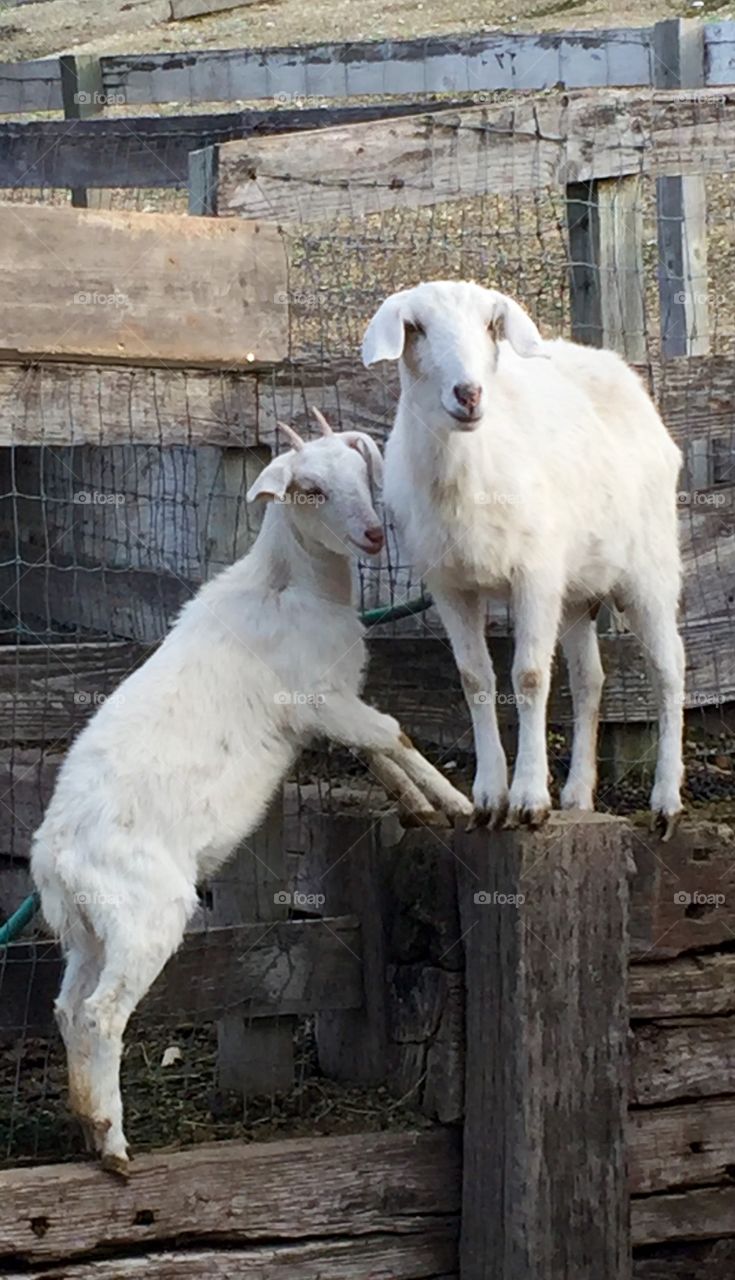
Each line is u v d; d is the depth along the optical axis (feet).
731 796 16.30
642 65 21.35
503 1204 13.11
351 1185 13.38
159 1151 13.20
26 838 16.66
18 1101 14.21
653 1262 13.88
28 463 21.38
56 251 13.06
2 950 13.55
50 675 15.16
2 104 27.45
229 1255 12.99
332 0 48.29
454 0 46.96
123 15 46.03
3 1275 12.50
